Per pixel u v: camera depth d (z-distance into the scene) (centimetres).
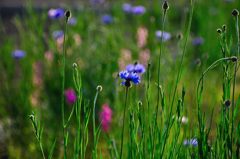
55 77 516
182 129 368
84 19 638
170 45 655
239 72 634
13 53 541
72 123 479
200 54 603
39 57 531
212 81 487
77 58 526
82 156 284
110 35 562
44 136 450
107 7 802
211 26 691
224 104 279
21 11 938
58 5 953
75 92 489
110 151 347
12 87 524
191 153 303
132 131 286
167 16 675
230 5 786
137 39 609
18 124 477
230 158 288
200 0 761
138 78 275
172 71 469
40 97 514
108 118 442
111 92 496
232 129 281
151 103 394
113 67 520
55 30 587
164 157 310
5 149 456
